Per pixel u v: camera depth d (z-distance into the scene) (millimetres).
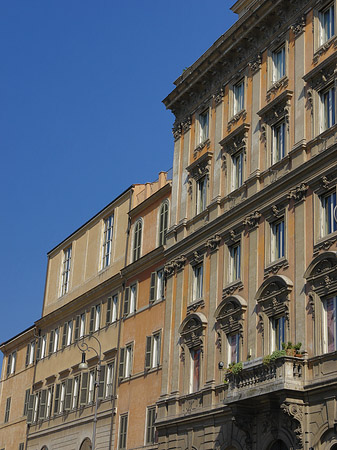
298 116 37375
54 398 62188
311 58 37469
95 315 58375
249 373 34938
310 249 34562
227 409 37781
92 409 54906
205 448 39281
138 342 50562
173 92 49844
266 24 41406
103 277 58531
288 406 32344
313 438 31875
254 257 38594
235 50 44000
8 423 71500
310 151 36031
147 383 47875
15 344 75250
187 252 45312
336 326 32375
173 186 49125
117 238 57906
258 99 41312
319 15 37750
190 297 44156
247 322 38188
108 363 54156
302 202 35594
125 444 48875
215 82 46344
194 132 48031
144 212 54219
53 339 65875
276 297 36125
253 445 35625
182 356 43688
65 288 66500
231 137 42812
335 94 35000
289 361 32781
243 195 40906
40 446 62844
